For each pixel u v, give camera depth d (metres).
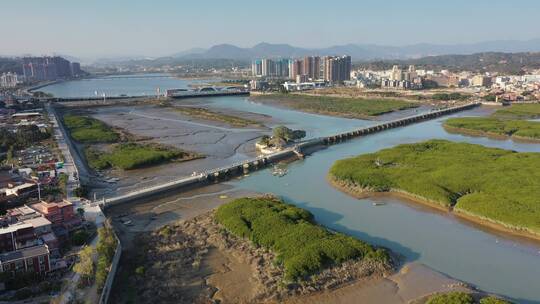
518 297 77.44
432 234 103.25
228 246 94.62
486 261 89.94
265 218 104.75
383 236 102.31
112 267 81.75
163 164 173.75
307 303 73.94
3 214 104.00
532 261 90.12
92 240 95.31
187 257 90.12
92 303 69.94
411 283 80.38
